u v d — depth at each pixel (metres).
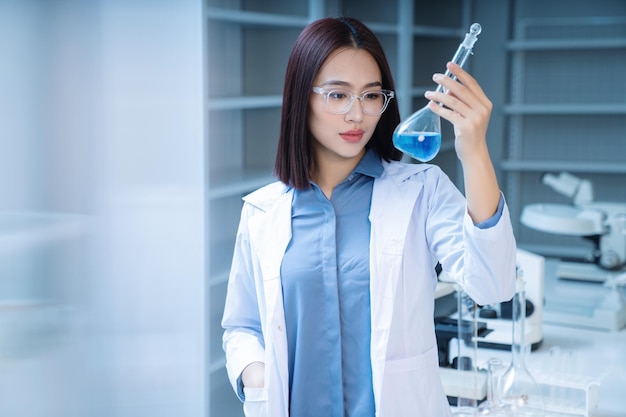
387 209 1.70
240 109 4.60
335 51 1.64
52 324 3.87
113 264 3.78
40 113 3.81
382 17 5.05
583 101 5.70
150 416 3.76
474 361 2.14
